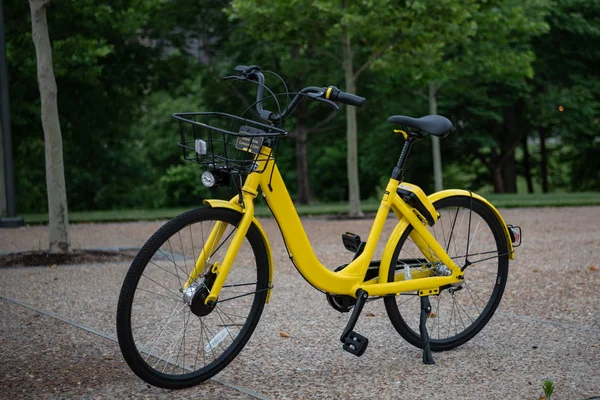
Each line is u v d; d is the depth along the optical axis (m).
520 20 15.87
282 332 4.43
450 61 17.91
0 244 9.89
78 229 12.52
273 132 3.41
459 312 4.79
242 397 3.29
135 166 30.83
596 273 6.46
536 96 24.17
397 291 3.87
